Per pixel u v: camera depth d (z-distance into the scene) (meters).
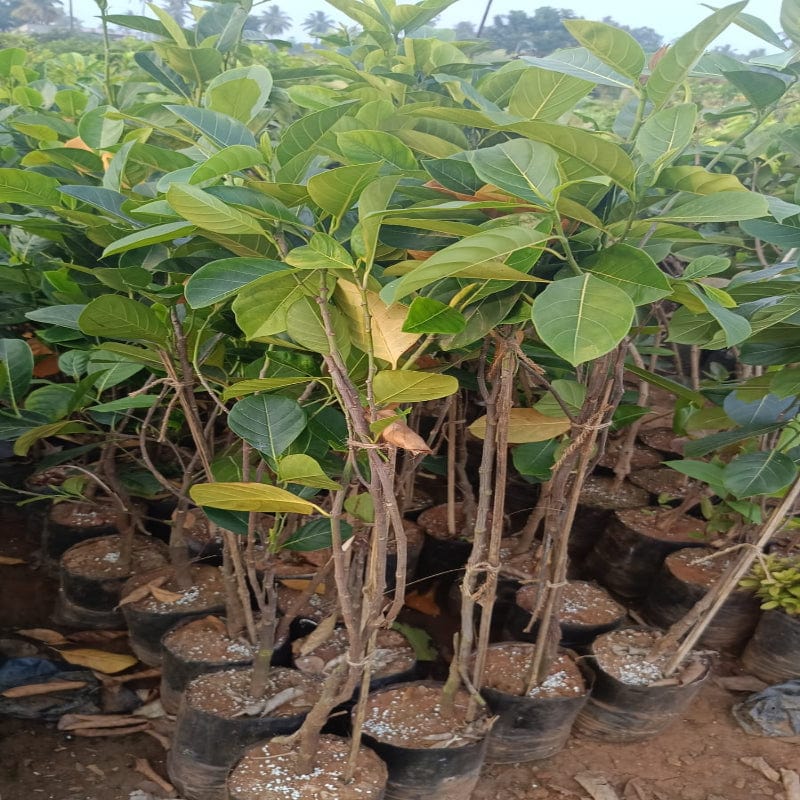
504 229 1.11
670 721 2.47
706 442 2.21
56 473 3.39
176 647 2.42
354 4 2.86
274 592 2.15
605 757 2.46
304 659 2.45
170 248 1.80
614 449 4.12
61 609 2.89
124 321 1.71
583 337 1.12
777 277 1.76
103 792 2.20
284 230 1.52
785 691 2.71
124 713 2.50
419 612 3.08
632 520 3.38
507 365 1.78
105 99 3.30
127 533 2.81
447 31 3.28
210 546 3.04
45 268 2.57
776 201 1.50
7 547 3.36
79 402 2.28
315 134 1.68
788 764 2.46
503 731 2.34
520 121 1.31
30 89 3.39
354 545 2.26
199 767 2.14
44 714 2.44
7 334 2.85
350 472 1.97
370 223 1.20
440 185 1.61
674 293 1.48
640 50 1.61
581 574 3.49
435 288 1.53
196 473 2.75
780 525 2.56
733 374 4.57
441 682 2.61
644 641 2.66
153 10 2.96
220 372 2.22
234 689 2.27
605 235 1.58
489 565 2.04
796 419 2.28
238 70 1.92
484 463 1.96
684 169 1.41
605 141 1.31
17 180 1.68
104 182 1.83
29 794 2.16
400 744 2.11
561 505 2.18
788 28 1.97
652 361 3.03
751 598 2.94
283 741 2.09
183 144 2.97
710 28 1.42
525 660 2.53
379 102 1.68
